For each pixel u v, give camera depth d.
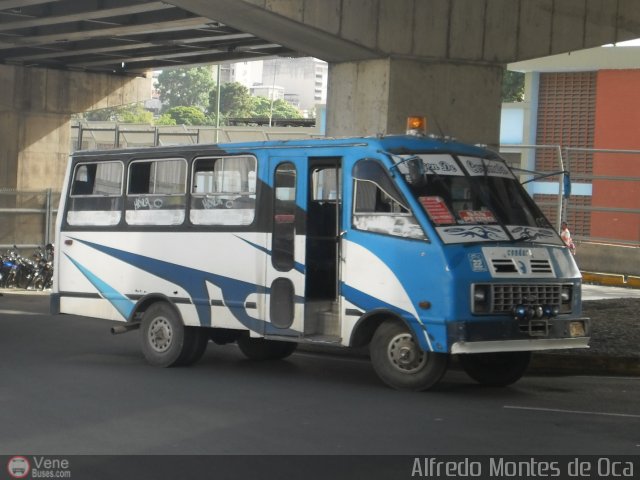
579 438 9.21
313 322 12.65
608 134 37.41
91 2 27.50
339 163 12.44
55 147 44.09
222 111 138.12
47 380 12.57
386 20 18.84
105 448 8.73
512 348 11.49
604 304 20.70
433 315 11.36
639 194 36.31
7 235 33.75
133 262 14.44
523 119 39.50
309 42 19.11
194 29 31.42
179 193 14.01
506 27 19.81
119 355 15.34
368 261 11.95
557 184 38.53
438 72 19.36
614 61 36.91
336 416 10.22
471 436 9.26
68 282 15.27
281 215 12.86
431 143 12.38
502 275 11.49
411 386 11.80
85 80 43.50
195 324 13.70
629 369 14.03
